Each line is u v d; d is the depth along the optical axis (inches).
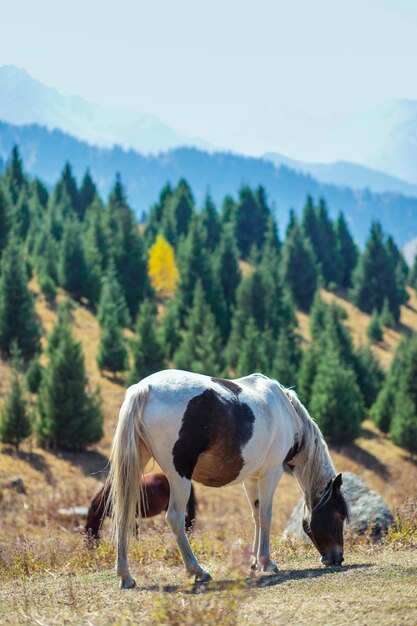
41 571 369.7
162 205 4453.7
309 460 343.6
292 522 462.6
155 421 273.4
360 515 436.1
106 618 225.8
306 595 249.0
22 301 1904.5
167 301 2701.8
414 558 335.0
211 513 1105.4
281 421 322.3
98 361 1969.7
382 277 3786.9
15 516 897.5
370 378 2295.8
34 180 4392.2
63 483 1277.1
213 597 229.9
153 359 1867.6
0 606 259.1
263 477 324.8
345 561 352.8
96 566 366.0
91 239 2891.2
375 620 209.8
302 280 3604.8
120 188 3769.7
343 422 1815.9
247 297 2591.0
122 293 2578.7
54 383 1492.4
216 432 281.9
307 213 4355.3
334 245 4409.5
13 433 1403.8
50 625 224.1
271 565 321.7
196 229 3002.0
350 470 1679.4
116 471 271.9
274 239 4274.1
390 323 3563.0
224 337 2593.5
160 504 621.0
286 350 2081.7
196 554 383.2
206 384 285.6
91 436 1492.4
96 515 562.6
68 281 2600.9
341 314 2642.7
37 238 2940.5
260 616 221.1
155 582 284.0
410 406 1846.7
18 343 1879.9
